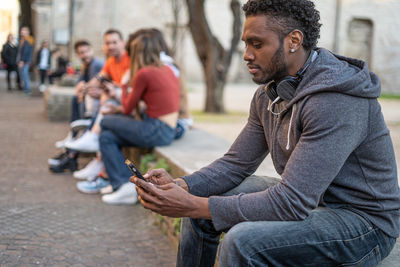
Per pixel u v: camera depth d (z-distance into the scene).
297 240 1.43
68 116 8.22
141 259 2.63
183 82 4.36
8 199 3.62
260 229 1.44
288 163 1.48
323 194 1.57
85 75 5.94
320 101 1.44
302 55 1.54
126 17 17.50
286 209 1.44
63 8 16.84
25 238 2.81
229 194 1.87
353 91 1.42
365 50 17.20
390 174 1.54
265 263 1.45
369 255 1.54
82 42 5.77
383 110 8.95
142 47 3.70
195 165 3.21
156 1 17.58
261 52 1.52
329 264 1.49
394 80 17.00
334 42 16.95
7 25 28.73
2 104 10.12
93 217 3.32
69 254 2.62
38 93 13.30
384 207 1.52
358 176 1.53
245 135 1.87
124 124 3.69
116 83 4.79
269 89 1.64
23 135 6.57
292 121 1.54
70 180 4.34
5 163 4.84
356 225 1.49
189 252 1.80
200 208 1.53
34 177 4.36
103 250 2.72
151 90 3.69
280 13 1.48
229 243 1.43
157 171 1.86
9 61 13.42
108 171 3.73
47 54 13.74
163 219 3.08
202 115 8.55
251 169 1.89
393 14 16.80
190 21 8.95
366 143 1.50
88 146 4.24
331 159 1.41
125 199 3.67
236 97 13.48
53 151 5.60
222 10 18.77
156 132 3.76
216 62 9.00
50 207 3.48
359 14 16.81
